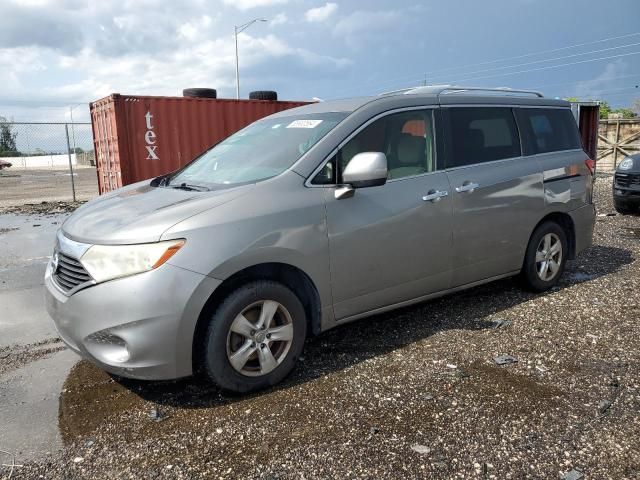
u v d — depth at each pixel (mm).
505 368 3670
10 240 9406
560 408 3145
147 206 3463
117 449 2852
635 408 3131
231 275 3230
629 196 9570
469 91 4832
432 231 4156
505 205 4680
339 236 3643
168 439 2930
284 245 3379
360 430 2955
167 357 3072
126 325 3010
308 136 3938
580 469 2592
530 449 2760
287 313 3477
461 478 2549
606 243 7578
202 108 12148
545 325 4441
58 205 14938
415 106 4273
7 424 3127
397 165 4086
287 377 3607
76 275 3207
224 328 3221
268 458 2730
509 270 4918
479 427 2963
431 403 3227
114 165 11844
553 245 5297
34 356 4125
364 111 4016
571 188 5332
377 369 3701
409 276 4094
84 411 3264
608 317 4586
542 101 5320
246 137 4500
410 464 2656
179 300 3033
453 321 4578
